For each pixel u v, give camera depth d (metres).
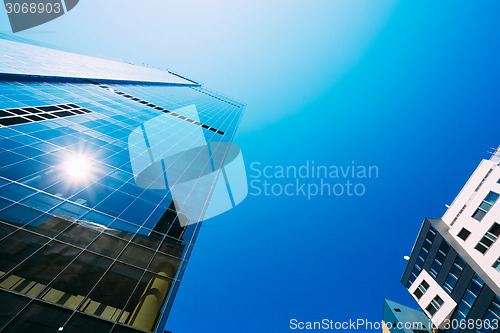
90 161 24.61
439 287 33.31
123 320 13.24
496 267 27.27
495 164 33.53
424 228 38.75
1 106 25.39
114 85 56.94
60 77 42.34
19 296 11.71
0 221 14.30
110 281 14.78
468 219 32.88
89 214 18.64
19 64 38.78
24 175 18.47
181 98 75.25
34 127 24.98
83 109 35.75
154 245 19.31
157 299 15.26
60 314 11.97
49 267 13.65
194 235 22.95
